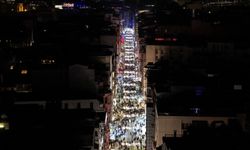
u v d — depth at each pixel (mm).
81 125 155125
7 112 165500
